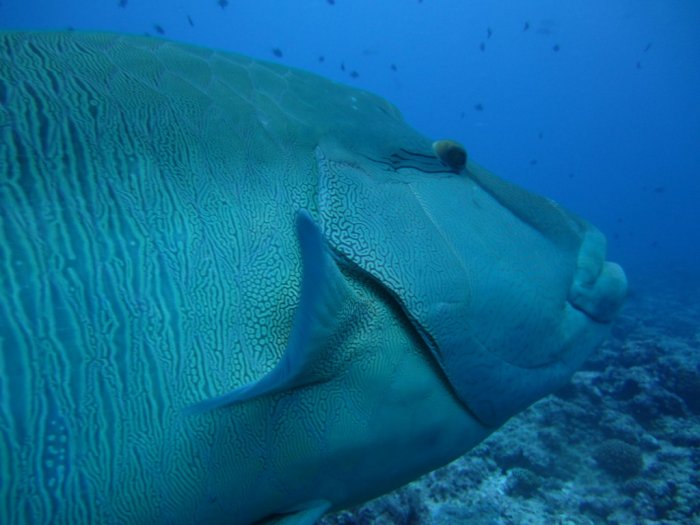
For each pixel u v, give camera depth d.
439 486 5.04
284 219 1.43
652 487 5.37
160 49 1.64
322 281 1.19
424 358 1.52
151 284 1.23
